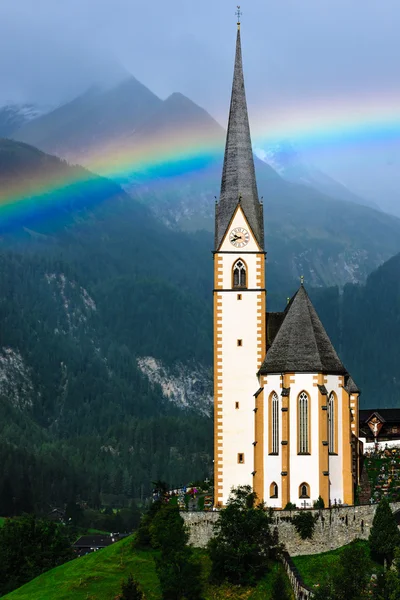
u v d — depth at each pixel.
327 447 160.00
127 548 160.00
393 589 125.88
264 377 165.88
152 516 161.12
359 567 132.62
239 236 175.62
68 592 147.25
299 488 159.50
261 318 173.62
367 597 127.31
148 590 144.38
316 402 161.25
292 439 160.62
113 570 152.38
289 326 167.50
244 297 174.38
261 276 174.75
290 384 162.12
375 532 144.25
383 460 195.88
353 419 177.88
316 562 145.75
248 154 181.75
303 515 149.50
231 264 175.38
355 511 150.00
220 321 173.88
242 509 149.25
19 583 186.38
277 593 136.88
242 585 142.50
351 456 163.75
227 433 171.00
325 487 158.75
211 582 143.75
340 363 166.88
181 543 148.25
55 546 197.62
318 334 167.12
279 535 148.88
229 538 145.50
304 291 170.25
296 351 164.25
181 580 140.62
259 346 172.88
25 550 192.88
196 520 152.62
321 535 149.00
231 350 173.00
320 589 129.88
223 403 171.88
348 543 149.00
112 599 143.75
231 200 178.12
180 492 191.88
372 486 173.00
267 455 163.75
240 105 185.25
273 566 146.25
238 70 187.75
